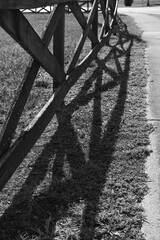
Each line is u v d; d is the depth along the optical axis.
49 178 2.96
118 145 3.51
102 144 3.53
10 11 2.28
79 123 3.99
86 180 2.93
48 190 2.80
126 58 7.29
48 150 3.41
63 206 2.60
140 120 4.12
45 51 3.09
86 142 3.57
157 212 2.56
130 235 2.32
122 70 6.26
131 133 3.77
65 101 4.68
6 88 5.06
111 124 3.98
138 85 5.41
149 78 5.81
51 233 2.34
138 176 2.99
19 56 7.55
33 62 2.88
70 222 2.44
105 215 2.49
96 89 5.18
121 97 4.86
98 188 2.81
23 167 3.12
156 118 4.20
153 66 6.64
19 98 2.59
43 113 3.29
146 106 4.56
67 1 3.68
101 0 6.99
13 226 2.41
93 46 6.37
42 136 3.69
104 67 6.43
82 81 5.56
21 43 2.53
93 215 2.50
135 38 9.94
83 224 2.42
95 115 4.22
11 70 6.11
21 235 2.32
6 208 2.59
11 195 2.74
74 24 14.02
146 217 2.50
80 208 2.58
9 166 2.53
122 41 9.41
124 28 12.16
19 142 2.71
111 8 9.48
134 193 2.76
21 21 2.48
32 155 3.31
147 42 9.34
